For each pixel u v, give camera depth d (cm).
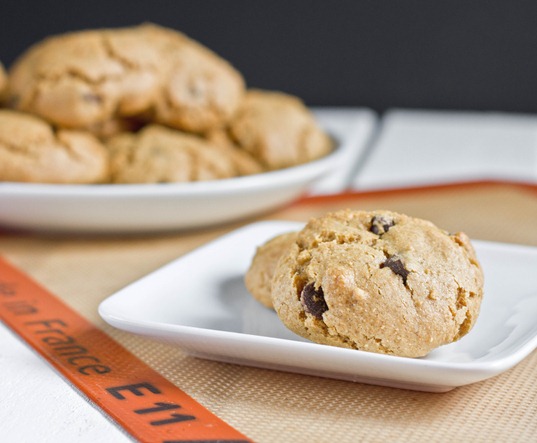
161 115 60
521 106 125
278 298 39
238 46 131
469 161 80
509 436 35
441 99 128
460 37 125
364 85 130
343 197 64
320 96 131
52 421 36
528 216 59
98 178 56
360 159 82
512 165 78
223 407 37
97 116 58
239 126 63
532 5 121
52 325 43
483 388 38
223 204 55
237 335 37
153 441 34
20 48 135
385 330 37
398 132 96
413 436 35
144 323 38
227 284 45
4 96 59
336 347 36
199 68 62
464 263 39
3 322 44
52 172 55
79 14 133
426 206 61
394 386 38
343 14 127
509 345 39
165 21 132
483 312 41
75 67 58
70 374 39
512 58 124
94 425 36
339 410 36
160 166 57
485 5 123
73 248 54
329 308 38
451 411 36
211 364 40
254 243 49
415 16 125
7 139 55
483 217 59
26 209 53
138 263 52
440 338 38
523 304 42
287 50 130
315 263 39
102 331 43
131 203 53
